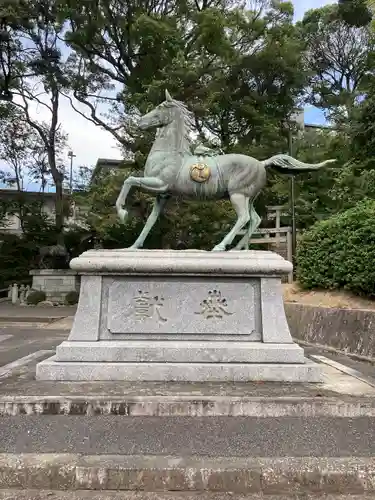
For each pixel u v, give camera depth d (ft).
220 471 9.16
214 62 52.26
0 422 11.49
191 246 48.37
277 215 43.65
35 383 13.73
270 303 15.46
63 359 14.60
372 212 25.34
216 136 54.13
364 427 11.30
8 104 75.87
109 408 11.90
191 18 50.78
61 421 11.51
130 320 15.23
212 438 10.61
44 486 9.17
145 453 9.93
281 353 14.69
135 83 54.34
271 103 55.52
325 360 18.88
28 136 80.12
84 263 15.15
